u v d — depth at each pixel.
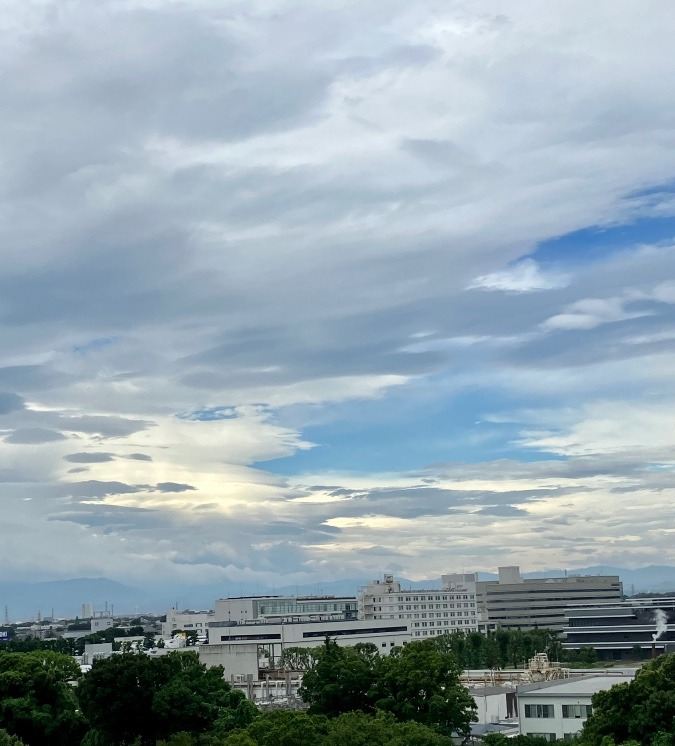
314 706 135.50
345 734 96.38
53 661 146.50
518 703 146.00
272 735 99.00
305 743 97.31
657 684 108.25
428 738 99.19
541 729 144.12
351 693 134.75
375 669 137.75
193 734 130.25
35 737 129.00
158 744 130.50
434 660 132.00
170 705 127.50
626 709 106.00
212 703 133.38
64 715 130.25
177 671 136.12
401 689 130.38
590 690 145.50
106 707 128.88
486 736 127.88
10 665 140.38
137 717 129.88
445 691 129.38
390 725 104.62
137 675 130.62
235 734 98.38
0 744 97.81
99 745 129.38
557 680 169.38
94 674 130.75
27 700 128.25
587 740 108.44
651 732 102.25
